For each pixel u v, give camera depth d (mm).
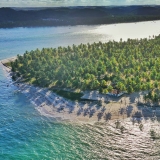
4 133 119125
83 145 107625
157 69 170625
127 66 188000
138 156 99188
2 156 102812
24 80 183250
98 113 130500
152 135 111688
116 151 102750
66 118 129000
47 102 146750
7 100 154250
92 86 155500
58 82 165250
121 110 131375
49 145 108750
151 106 133375
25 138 114625
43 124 125250
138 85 146875
